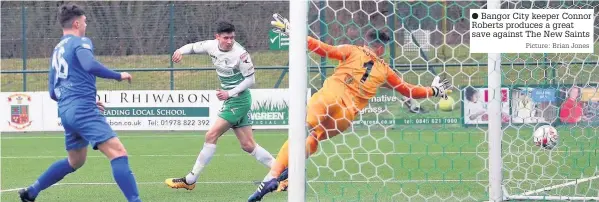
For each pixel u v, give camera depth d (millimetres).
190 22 40625
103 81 40219
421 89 16062
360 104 15703
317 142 15367
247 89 18750
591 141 21719
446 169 21750
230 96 18297
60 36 41562
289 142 13562
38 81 41531
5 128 37500
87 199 17312
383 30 19172
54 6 41438
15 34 41281
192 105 36969
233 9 40500
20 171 23359
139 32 40906
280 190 18031
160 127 37000
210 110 37000
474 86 20750
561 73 21172
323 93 15367
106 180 20562
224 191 18422
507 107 19047
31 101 37406
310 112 15156
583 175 19062
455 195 16812
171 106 37000
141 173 22406
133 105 37000
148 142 32812
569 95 20203
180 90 37062
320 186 18469
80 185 19562
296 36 13383
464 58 24484
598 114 20062
